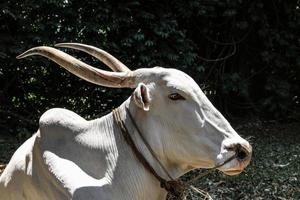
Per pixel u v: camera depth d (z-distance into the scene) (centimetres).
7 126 1689
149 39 1741
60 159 502
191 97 494
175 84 495
